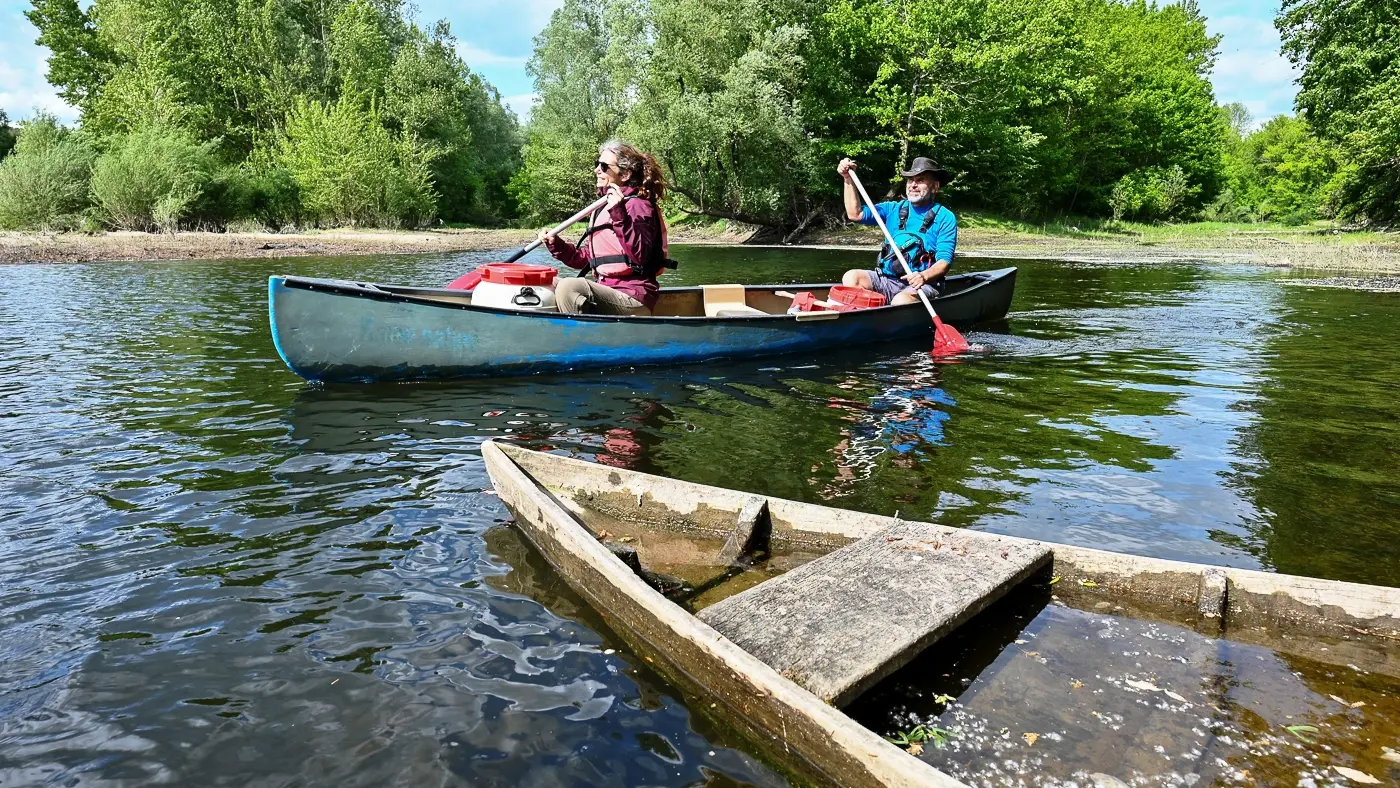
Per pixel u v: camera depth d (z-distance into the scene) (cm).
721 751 157
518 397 444
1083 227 2666
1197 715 168
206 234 1898
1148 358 551
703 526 270
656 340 518
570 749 157
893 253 656
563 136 3106
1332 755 155
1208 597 205
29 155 1922
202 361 529
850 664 168
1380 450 346
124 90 2498
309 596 217
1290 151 3744
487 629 201
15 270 1159
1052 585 224
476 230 2684
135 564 234
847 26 2184
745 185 2223
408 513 274
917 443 362
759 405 432
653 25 2297
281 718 166
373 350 462
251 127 2945
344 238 1991
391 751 156
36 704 170
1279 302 843
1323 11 2034
